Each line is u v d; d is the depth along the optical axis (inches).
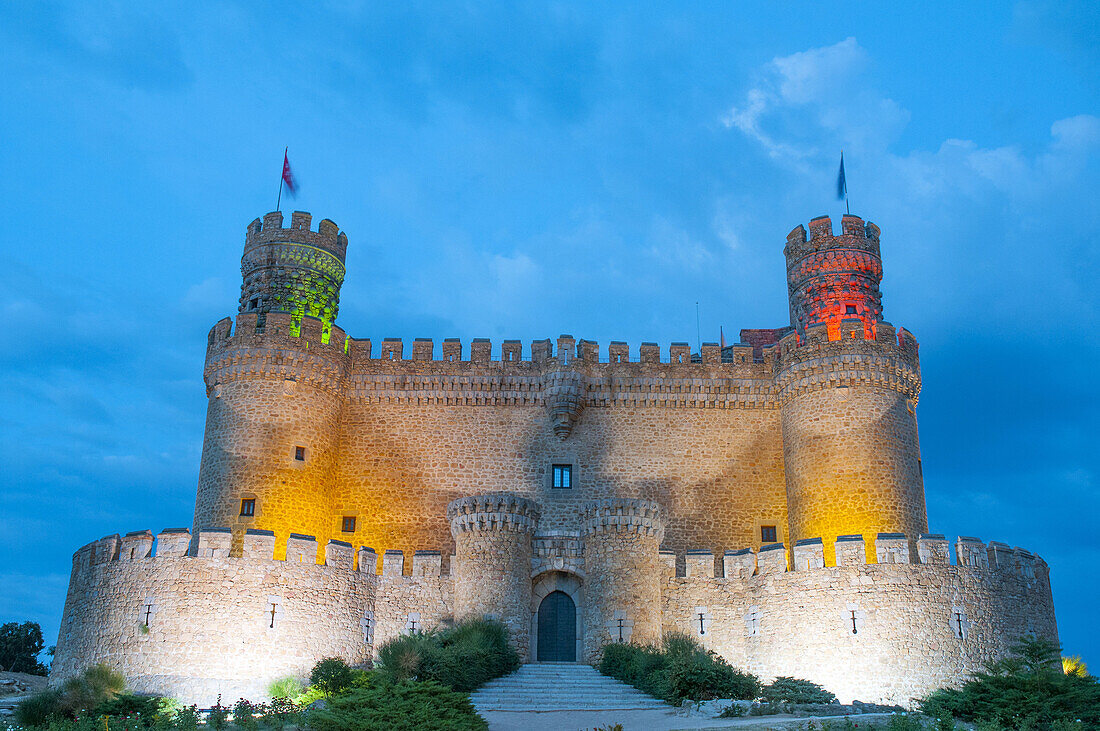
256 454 1592.0
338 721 918.4
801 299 1808.6
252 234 1834.4
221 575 1304.1
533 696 1211.9
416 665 1186.6
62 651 1357.0
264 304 1769.2
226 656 1272.1
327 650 1333.7
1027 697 1019.9
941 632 1293.1
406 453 1736.0
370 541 1683.1
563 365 1760.6
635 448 1747.0
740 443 1748.3
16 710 1164.5
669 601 1460.4
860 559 1348.4
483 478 1726.1
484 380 1766.7
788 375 1686.8
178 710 1155.9
